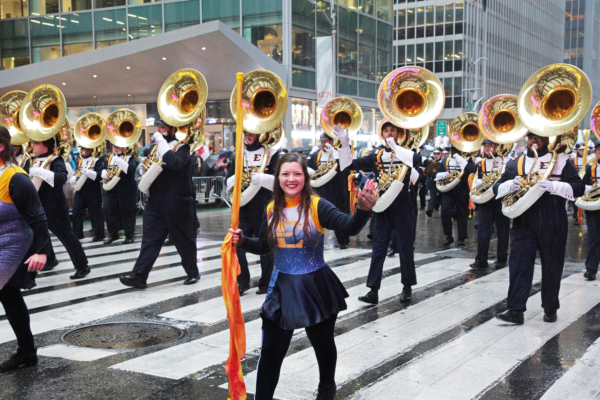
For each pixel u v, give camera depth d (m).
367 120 32.75
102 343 4.87
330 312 3.25
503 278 7.43
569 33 93.38
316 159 10.44
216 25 18.16
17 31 28.25
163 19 26.73
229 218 14.88
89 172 10.49
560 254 5.34
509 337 4.96
